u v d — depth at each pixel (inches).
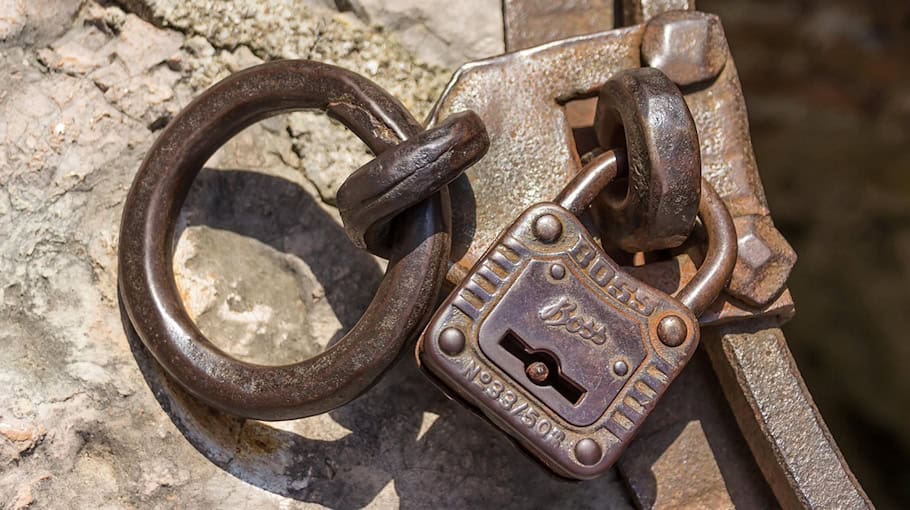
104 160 16.1
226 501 15.5
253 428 15.9
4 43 16.0
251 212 16.5
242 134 16.6
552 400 14.7
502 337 14.7
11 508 15.0
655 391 14.8
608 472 16.5
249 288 16.3
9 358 15.4
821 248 34.2
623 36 16.4
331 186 16.6
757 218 16.1
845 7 33.7
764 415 15.8
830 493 15.7
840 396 33.7
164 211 15.2
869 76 33.9
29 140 15.9
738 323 16.1
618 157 15.3
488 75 16.1
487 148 14.5
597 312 14.8
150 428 15.5
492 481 16.3
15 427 15.1
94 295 15.7
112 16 16.4
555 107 16.2
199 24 16.5
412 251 14.6
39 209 15.8
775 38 34.1
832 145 34.3
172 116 16.3
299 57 16.7
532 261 14.9
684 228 15.0
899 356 33.2
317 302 16.5
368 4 16.9
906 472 32.8
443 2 17.1
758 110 34.4
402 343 14.6
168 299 15.0
